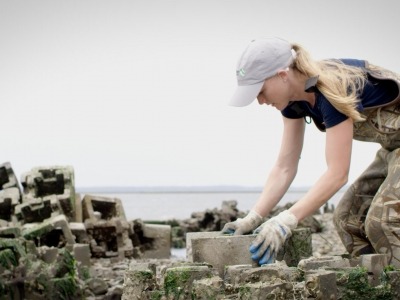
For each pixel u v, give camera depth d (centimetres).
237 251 613
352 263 588
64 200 1337
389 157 679
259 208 686
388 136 655
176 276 532
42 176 1392
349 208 717
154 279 554
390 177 644
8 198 1370
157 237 1473
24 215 1316
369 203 709
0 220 1324
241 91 612
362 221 713
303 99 632
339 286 525
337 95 594
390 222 630
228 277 548
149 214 5131
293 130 689
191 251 616
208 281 517
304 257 646
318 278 505
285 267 551
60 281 880
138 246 1445
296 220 605
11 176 1449
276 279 519
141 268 581
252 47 616
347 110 593
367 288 533
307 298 505
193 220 1961
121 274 1109
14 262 884
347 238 721
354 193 715
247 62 611
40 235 1145
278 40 620
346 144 605
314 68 607
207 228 1941
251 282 525
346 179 611
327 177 608
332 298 511
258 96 628
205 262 598
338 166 607
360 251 718
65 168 1406
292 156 692
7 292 860
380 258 580
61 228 1157
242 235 626
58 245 1155
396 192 632
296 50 626
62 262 899
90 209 1398
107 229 1367
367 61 658
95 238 1365
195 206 7988
